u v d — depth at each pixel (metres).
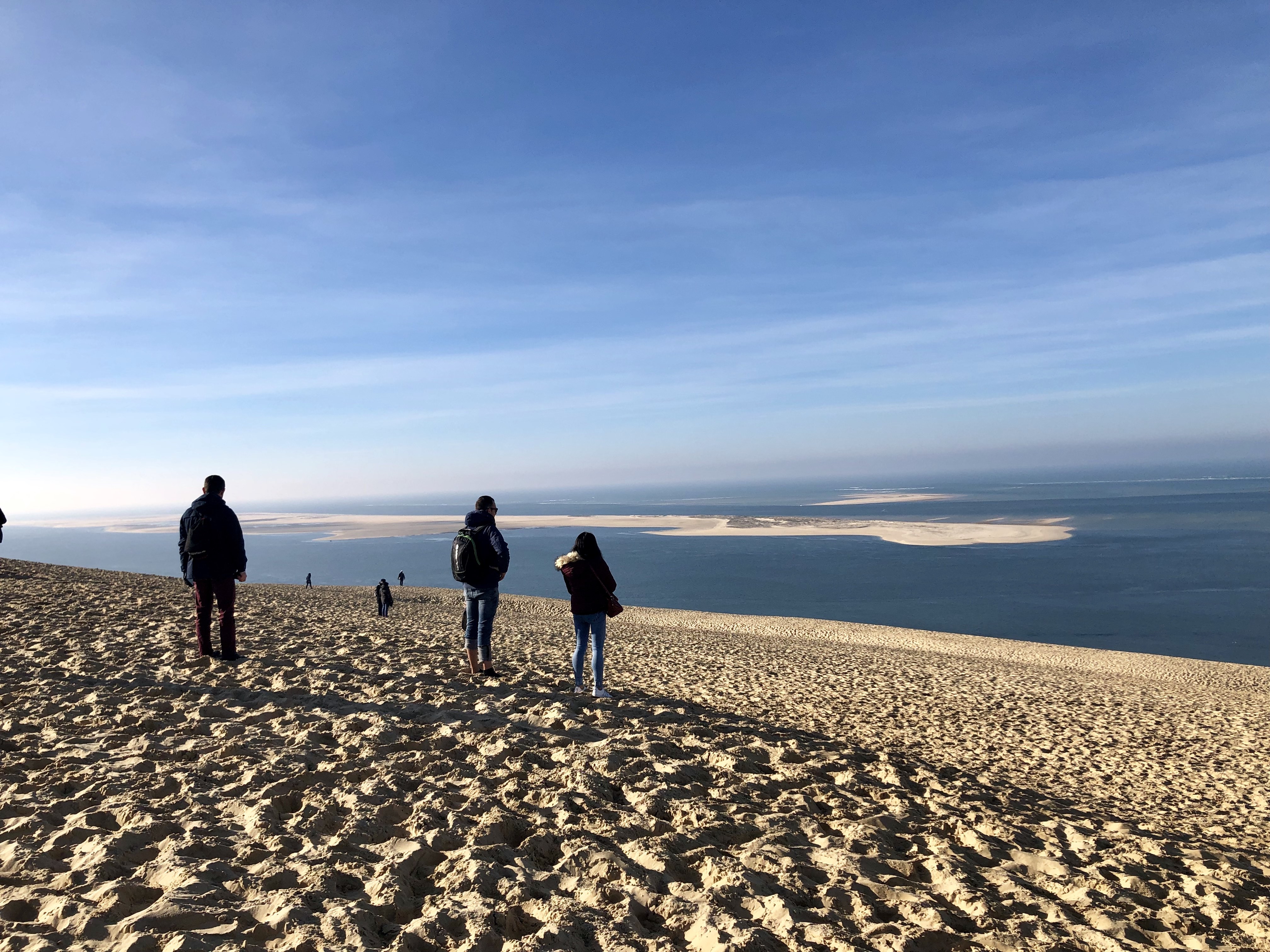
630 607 44.28
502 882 3.12
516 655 13.05
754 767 5.54
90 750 4.85
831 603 67.19
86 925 2.53
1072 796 7.57
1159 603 60.69
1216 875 4.42
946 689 16.33
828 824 4.37
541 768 4.97
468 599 8.39
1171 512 167.62
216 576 8.15
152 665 7.87
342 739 5.45
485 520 8.37
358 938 2.53
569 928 2.72
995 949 2.92
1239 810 7.84
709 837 3.95
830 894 3.27
